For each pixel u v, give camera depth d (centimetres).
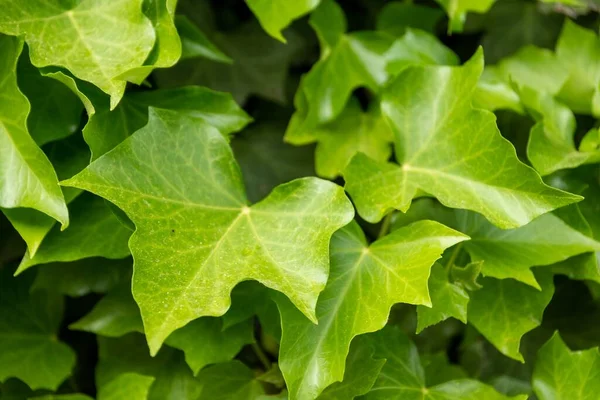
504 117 43
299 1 41
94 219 39
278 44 44
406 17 44
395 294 36
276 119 44
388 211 39
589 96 43
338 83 43
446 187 38
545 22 44
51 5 38
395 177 39
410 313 42
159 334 35
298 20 44
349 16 45
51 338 43
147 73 37
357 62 43
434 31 45
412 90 39
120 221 37
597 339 43
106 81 37
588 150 40
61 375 42
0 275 43
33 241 38
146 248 36
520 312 39
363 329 36
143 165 37
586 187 40
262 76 44
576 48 43
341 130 43
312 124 43
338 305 37
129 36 37
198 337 40
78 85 38
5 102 37
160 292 36
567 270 39
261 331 43
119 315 41
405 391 39
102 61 37
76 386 44
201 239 37
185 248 36
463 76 39
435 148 39
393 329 40
